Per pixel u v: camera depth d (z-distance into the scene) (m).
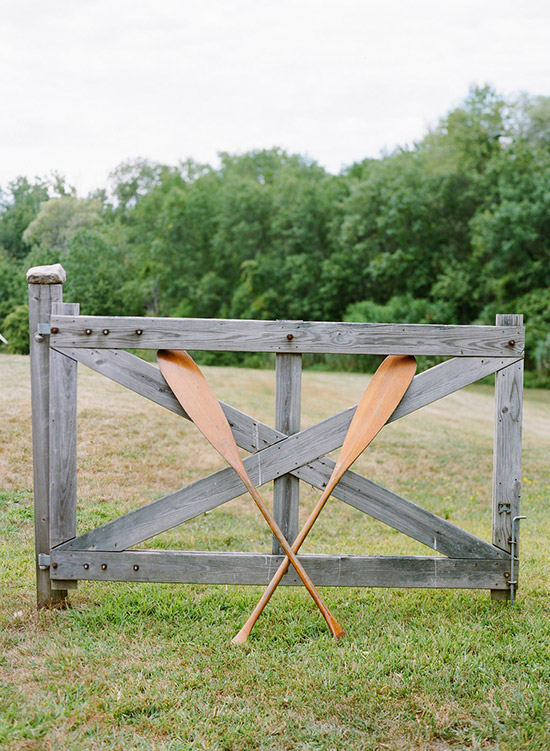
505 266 19.61
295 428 3.36
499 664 2.86
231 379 11.63
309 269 23.53
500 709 2.53
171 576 3.36
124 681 2.70
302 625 3.27
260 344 3.32
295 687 2.68
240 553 3.37
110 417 7.06
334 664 2.86
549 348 17.72
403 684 2.69
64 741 2.31
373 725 2.44
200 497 3.36
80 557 3.37
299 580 3.35
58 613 3.34
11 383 7.86
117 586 3.72
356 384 13.24
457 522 5.44
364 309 20.58
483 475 7.00
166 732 2.40
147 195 26.67
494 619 3.33
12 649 2.98
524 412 12.26
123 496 5.38
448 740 2.38
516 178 19.52
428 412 10.59
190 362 3.45
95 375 8.72
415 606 3.58
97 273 16.88
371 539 4.92
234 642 3.04
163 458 6.36
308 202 23.77
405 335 3.35
